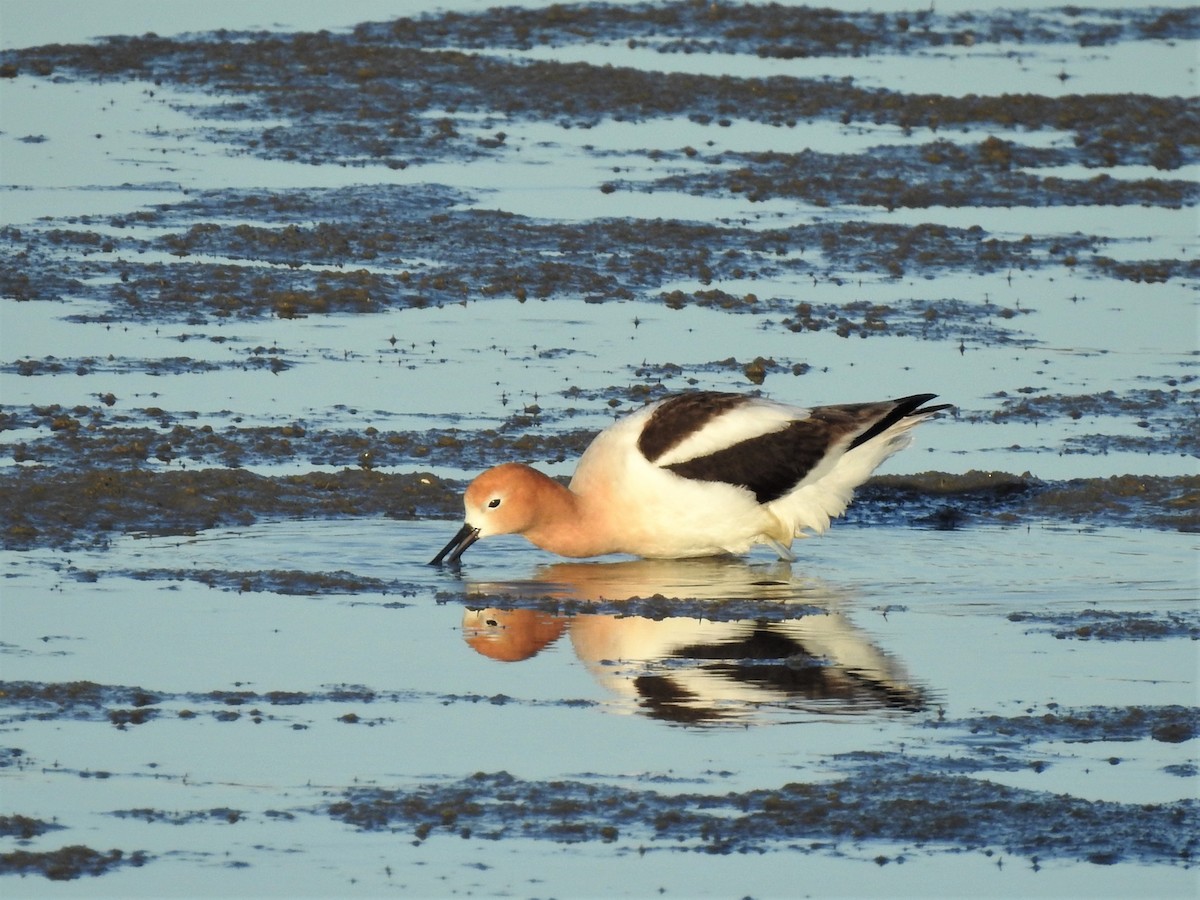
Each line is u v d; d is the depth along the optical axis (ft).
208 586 42.42
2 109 85.97
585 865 29.60
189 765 32.86
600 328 62.59
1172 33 107.14
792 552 46.85
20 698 35.58
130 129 83.71
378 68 92.63
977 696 36.47
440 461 51.21
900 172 81.00
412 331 62.08
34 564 43.55
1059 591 43.16
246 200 73.97
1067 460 52.47
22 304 62.64
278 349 59.88
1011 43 103.65
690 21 104.12
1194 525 48.29
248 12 102.99
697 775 32.73
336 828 30.73
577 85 91.35
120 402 54.65
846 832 30.71
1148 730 34.78
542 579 44.50
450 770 32.81
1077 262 70.90
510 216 73.20
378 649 38.78
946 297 66.64
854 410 46.98
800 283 67.72
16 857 29.60
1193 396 57.72
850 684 37.09
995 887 29.07
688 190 77.71
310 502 48.24
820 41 102.06
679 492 45.75
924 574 44.80
